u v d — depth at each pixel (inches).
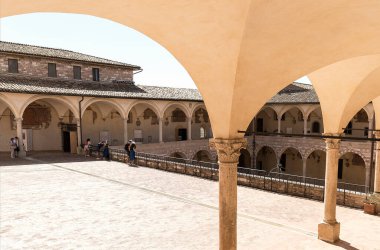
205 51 200.8
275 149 1307.8
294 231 383.9
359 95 336.5
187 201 515.8
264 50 195.9
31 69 1059.9
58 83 1079.6
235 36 182.1
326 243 349.1
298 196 539.8
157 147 1177.4
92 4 167.0
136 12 181.5
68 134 1176.8
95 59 1258.6
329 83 333.4
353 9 178.4
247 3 160.9
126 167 831.7
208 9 171.3
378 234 374.6
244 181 620.4
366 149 1013.2
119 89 1208.2
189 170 735.7
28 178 676.7
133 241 354.9
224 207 225.6
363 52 234.2
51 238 361.1
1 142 1107.3
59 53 1179.3
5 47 1055.0
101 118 1258.0
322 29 196.2
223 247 228.8
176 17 183.3
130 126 1336.1
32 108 1158.3
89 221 418.6
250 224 406.9
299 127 1432.1
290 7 169.3
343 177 1230.3
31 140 1164.5
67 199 522.0
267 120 1549.0
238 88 208.8
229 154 222.1
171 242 352.8
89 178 687.1
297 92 1337.4
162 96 1245.1
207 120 1606.8
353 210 463.8
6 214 442.6
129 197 538.9
